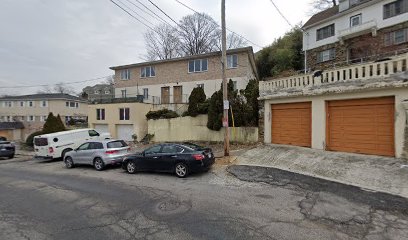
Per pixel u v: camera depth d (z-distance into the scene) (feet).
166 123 74.23
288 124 45.42
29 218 21.67
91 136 65.31
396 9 76.74
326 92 37.99
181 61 100.17
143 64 106.63
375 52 80.38
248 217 19.63
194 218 19.88
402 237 15.84
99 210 22.79
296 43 126.72
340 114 37.76
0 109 179.83
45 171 46.01
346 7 90.89
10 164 58.54
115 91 114.73
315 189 25.76
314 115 40.50
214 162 38.63
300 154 38.63
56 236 17.87
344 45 90.99
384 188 24.61
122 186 31.14
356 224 17.80
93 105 93.61
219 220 19.27
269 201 23.11
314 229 17.25
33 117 170.60
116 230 18.37
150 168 37.35
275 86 46.93
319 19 100.17
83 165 49.88
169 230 17.95
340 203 21.72
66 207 24.12
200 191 27.27
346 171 29.84
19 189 32.27
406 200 21.52
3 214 22.91
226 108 44.11
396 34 76.74
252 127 55.52
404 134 30.37
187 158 34.19
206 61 95.30
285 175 31.45
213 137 63.93
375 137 33.86
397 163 29.22
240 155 44.52
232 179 31.78
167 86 102.42
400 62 30.45
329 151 38.32
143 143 76.23
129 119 85.61
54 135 59.00
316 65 100.37
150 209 22.38
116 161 44.14
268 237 16.33
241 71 89.04
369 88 33.17
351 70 35.42
